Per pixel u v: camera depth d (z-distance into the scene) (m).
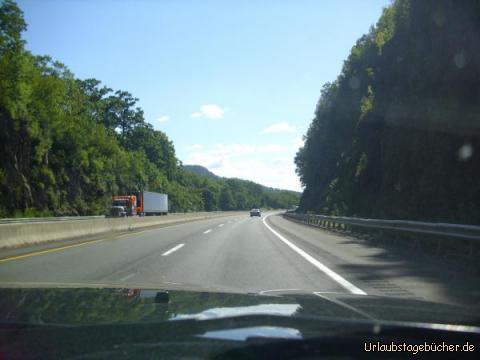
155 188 121.25
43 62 81.31
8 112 61.59
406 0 29.73
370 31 51.72
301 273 11.54
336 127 63.62
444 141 22.77
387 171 30.64
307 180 86.62
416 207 25.25
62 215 71.00
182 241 22.44
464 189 21.84
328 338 2.73
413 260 14.05
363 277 10.82
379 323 3.08
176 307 3.64
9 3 58.53
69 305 3.71
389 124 29.89
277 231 31.53
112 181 93.94
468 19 20.77
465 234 13.01
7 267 12.92
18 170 61.78
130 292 4.45
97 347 2.63
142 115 118.62
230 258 14.99
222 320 3.13
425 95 24.88
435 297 8.40
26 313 3.41
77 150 80.06
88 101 101.25
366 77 50.19
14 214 57.09
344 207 44.19
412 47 26.12
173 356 2.50
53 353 2.58
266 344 2.63
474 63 20.78
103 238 24.59
